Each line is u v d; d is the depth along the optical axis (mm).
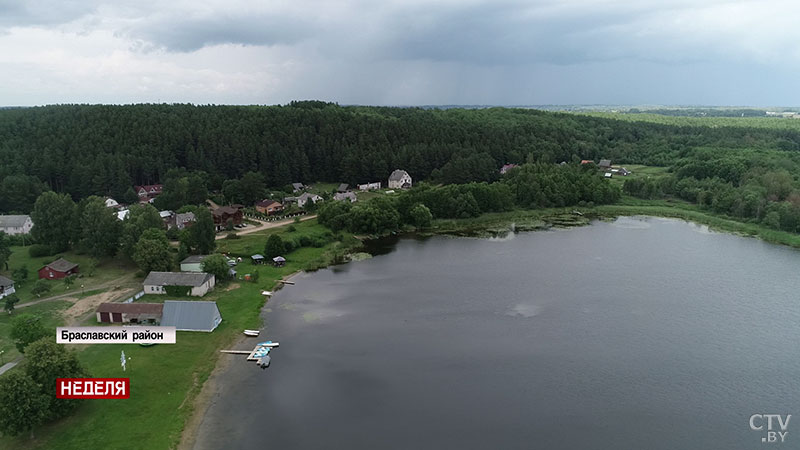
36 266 122562
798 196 172875
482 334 89938
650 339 87938
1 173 181375
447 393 71312
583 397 70562
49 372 61688
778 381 74750
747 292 110312
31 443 58688
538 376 75875
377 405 68438
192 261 115250
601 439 61656
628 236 161875
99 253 122312
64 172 193000
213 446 59625
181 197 178875
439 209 185125
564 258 136625
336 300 105938
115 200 192625
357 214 161125
